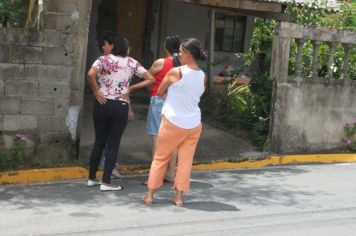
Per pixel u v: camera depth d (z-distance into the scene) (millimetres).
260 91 11188
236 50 15867
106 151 7262
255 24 14250
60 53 7922
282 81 9680
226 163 9047
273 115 9766
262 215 6543
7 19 7734
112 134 7207
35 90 7875
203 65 13648
